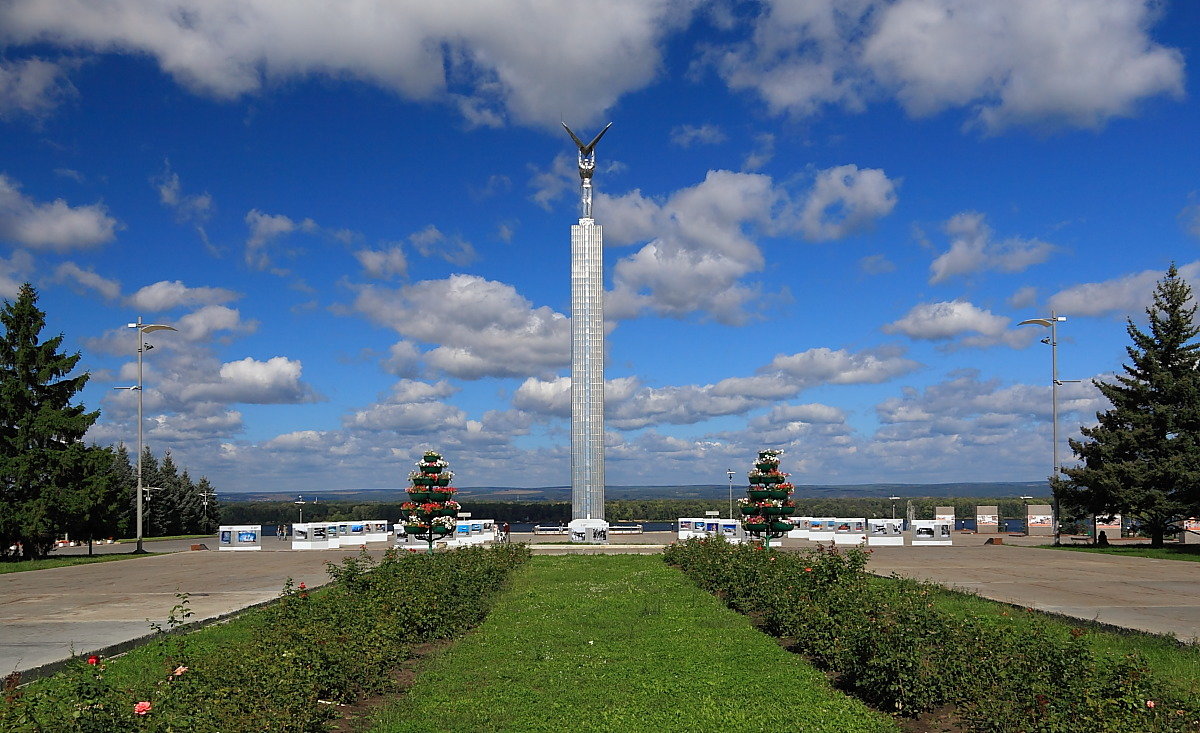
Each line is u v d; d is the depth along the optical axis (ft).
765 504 95.55
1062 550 134.41
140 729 23.94
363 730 32.48
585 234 155.74
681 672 40.91
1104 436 136.77
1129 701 26.45
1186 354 133.90
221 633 52.54
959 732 31.01
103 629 56.08
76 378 128.47
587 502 152.87
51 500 120.37
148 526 236.02
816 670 41.47
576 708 34.83
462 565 69.26
